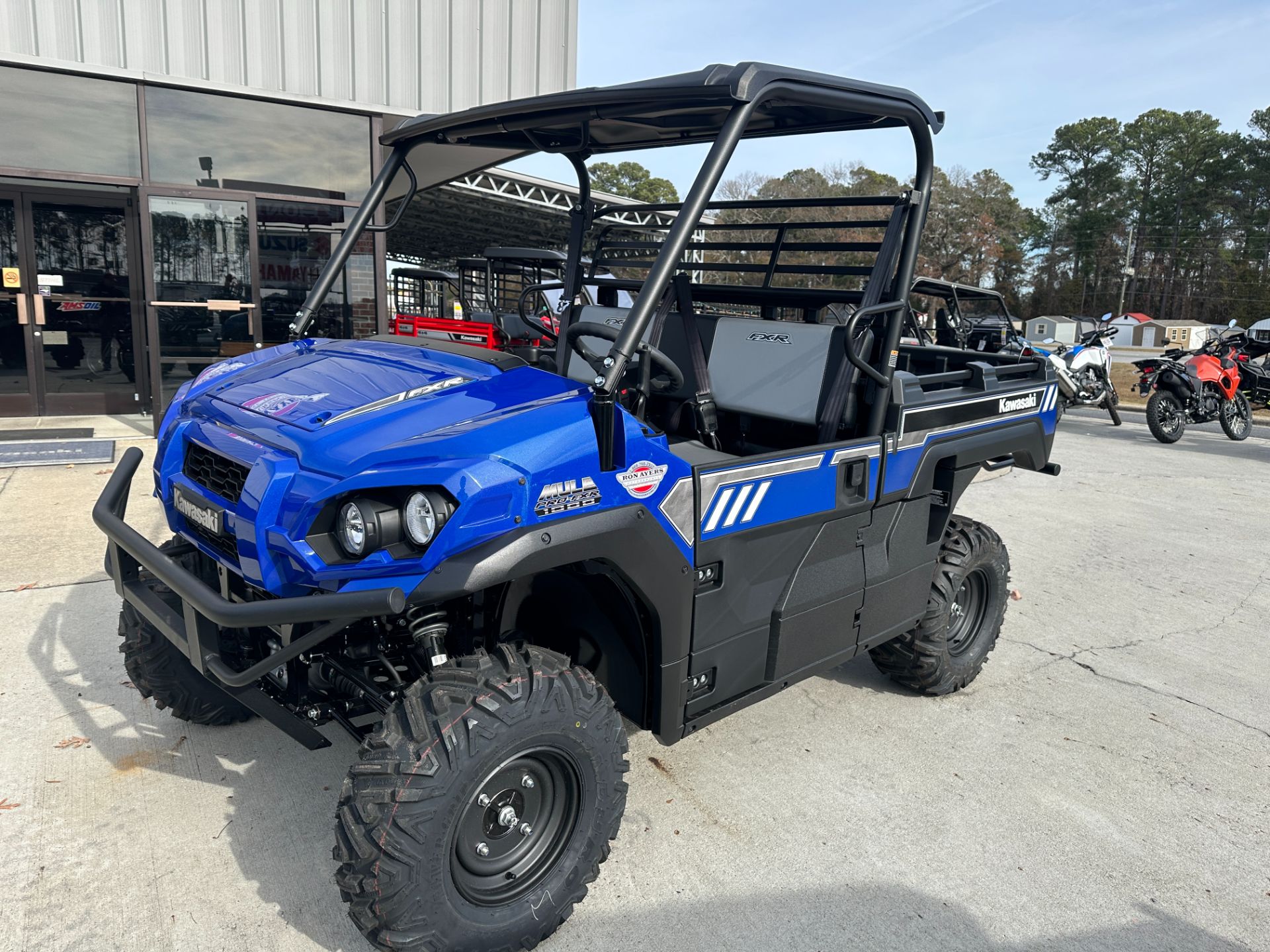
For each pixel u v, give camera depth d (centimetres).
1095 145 8900
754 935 223
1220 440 1065
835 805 282
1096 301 8550
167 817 260
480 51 860
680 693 238
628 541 211
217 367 286
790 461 253
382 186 307
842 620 287
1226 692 377
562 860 216
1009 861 258
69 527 505
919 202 282
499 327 817
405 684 229
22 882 229
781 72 223
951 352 407
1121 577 526
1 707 316
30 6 696
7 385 873
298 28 783
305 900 228
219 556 223
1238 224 8238
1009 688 375
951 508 327
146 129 748
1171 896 245
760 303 352
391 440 199
